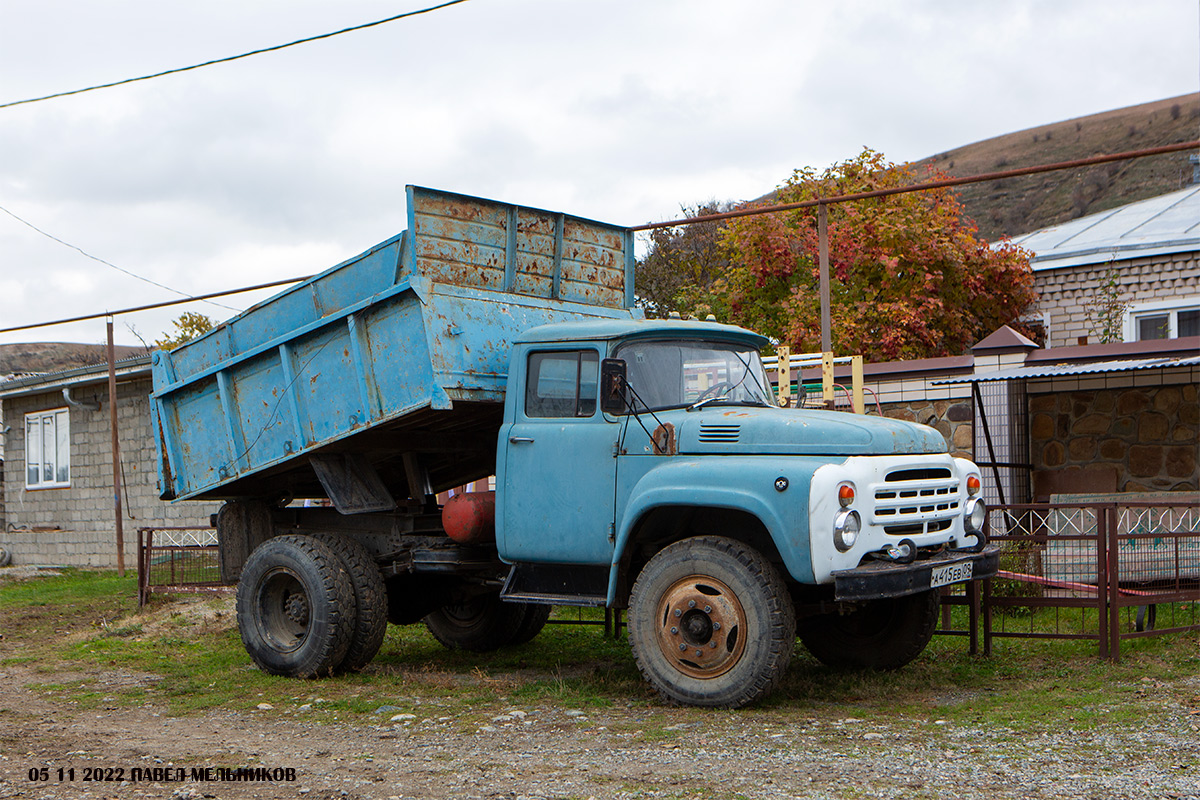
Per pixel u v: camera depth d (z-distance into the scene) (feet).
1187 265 53.57
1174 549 25.89
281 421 26.61
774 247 63.93
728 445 21.08
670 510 22.02
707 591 20.61
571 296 27.73
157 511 65.82
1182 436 37.22
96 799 15.33
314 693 23.91
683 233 98.48
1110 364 32.71
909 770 15.55
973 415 37.29
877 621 24.48
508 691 23.25
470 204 25.16
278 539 26.63
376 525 28.22
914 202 63.41
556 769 16.33
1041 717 18.71
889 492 20.57
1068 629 27.40
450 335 23.72
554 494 22.88
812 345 57.82
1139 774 14.96
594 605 22.33
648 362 22.81
